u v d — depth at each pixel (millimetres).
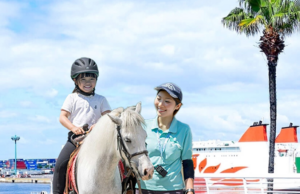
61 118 5676
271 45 21656
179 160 5012
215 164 26781
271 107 22312
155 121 4988
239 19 22141
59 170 5488
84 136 5340
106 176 4699
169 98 4836
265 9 21750
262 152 26375
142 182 5027
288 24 21406
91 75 5820
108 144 4633
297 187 17547
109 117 4488
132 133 4297
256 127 26844
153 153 4910
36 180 124312
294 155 26812
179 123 5023
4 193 83125
